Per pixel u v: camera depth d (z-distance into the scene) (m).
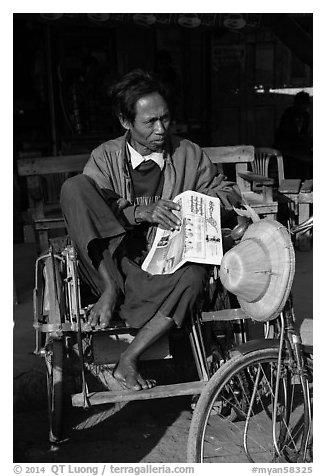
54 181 5.72
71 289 2.80
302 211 5.67
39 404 3.34
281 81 8.95
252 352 2.52
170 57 7.70
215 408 3.01
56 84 7.39
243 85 8.90
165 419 3.22
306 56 6.30
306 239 5.74
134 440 3.01
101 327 2.68
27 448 2.96
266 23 6.26
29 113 7.84
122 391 2.71
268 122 9.05
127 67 7.57
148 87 2.88
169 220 2.86
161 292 2.71
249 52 8.80
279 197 5.53
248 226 2.67
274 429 2.54
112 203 2.93
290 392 2.71
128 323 2.75
